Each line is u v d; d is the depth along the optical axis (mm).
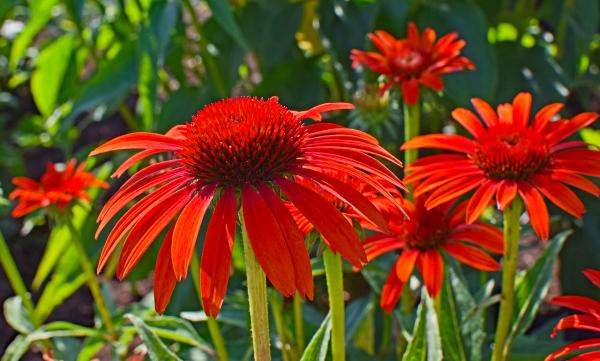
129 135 463
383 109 618
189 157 443
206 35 831
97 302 652
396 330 634
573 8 876
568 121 531
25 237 1178
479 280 732
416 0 786
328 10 761
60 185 637
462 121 539
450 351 537
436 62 595
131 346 829
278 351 673
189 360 687
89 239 785
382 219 427
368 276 615
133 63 817
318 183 434
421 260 547
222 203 434
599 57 1063
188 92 792
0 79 1479
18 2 1041
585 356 467
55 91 959
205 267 421
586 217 822
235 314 646
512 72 837
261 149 438
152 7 753
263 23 817
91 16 1156
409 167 528
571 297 487
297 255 419
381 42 604
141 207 442
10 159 1175
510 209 508
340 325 477
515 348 625
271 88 815
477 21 752
